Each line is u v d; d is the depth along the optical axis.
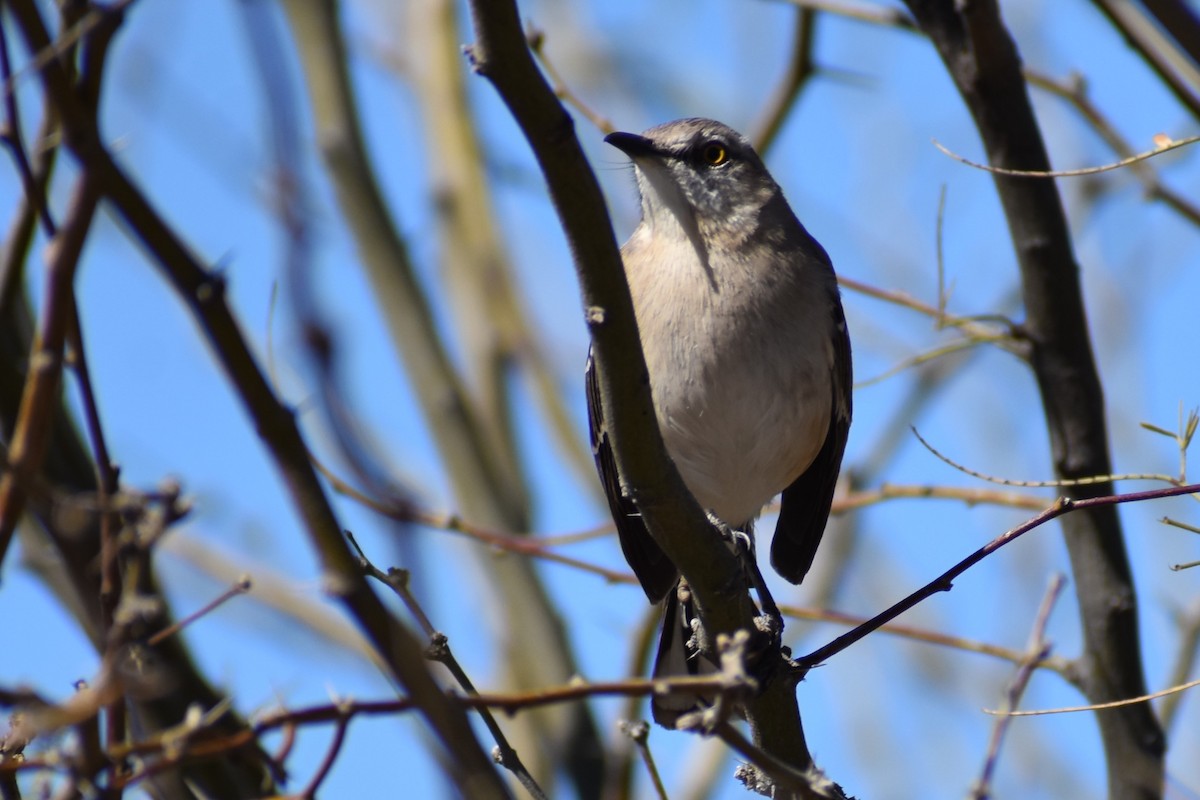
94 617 5.28
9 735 4.94
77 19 4.26
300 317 3.57
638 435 6.25
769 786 6.67
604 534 9.72
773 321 9.24
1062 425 8.30
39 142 4.63
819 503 9.90
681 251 9.37
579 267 5.86
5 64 4.40
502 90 5.35
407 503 4.11
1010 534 6.54
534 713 10.68
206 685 6.89
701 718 4.95
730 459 9.44
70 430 7.07
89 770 4.32
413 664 4.36
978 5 7.85
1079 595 8.25
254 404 4.21
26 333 6.75
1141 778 7.98
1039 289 8.27
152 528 4.20
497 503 11.31
